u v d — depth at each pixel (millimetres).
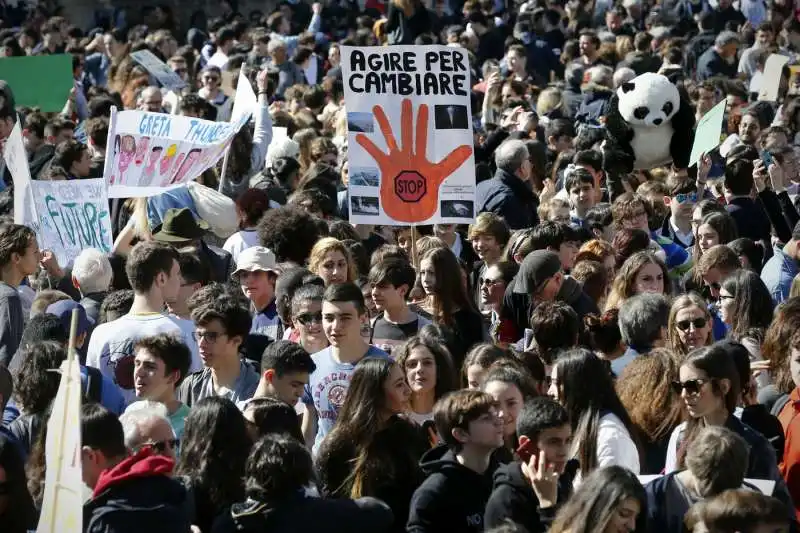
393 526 19281
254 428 19391
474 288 31281
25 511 16984
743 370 20469
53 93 44875
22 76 44719
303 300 23828
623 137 42094
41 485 19000
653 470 20281
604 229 33156
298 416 21297
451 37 71125
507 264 27734
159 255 24141
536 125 45500
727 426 19094
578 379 19422
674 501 17375
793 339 20672
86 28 90000
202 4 92062
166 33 68000
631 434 19641
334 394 22328
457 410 18109
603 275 27547
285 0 85312
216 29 79438
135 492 16750
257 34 66562
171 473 17500
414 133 30062
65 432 15672
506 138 44750
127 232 31578
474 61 65562
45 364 20656
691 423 19484
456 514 18109
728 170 33688
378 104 29953
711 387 18984
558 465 17250
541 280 25656
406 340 23219
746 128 44312
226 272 30812
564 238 29172
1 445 16875
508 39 68875
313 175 37125
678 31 75938
